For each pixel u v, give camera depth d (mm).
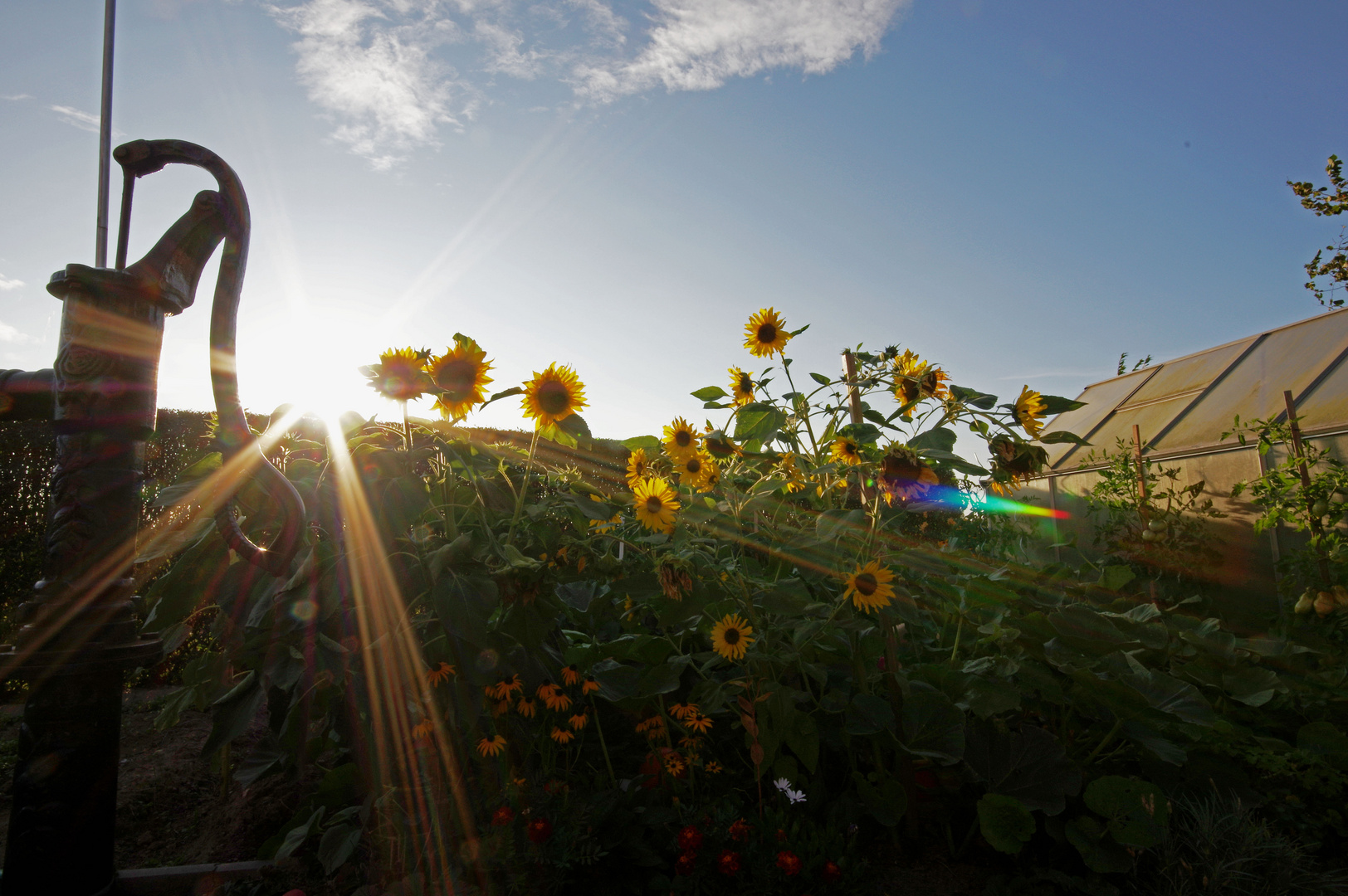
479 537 2076
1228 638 3174
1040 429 2385
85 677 1884
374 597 1889
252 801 2766
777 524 2594
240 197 2131
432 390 1986
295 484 2172
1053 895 2041
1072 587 3447
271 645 1922
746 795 2365
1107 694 2279
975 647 2814
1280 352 6676
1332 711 3195
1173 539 6129
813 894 1931
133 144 2082
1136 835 2080
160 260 1979
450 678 1995
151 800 2869
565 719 2406
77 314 1896
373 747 1933
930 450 2354
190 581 2230
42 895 1829
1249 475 5941
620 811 2078
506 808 1975
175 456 6020
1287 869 2135
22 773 1853
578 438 2303
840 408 2957
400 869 1934
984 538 5695
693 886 1929
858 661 2377
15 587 5191
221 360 2029
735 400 3070
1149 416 7664
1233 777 2561
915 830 2273
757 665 2256
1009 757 2344
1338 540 4754
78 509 1876
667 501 2340
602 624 2703
